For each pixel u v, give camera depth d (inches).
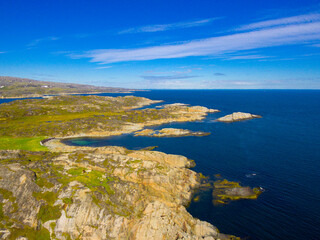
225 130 4724.4
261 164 2645.2
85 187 1552.7
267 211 1691.7
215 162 2753.4
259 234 1441.9
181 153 3166.8
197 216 1658.5
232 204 1802.4
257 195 1916.8
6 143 3403.1
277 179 2224.4
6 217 1350.9
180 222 1453.0
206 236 1381.6
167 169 2112.5
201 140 3917.3
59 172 1759.4
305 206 1738.4
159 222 1374.3
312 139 3801.7
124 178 1956.2
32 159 2018.9
